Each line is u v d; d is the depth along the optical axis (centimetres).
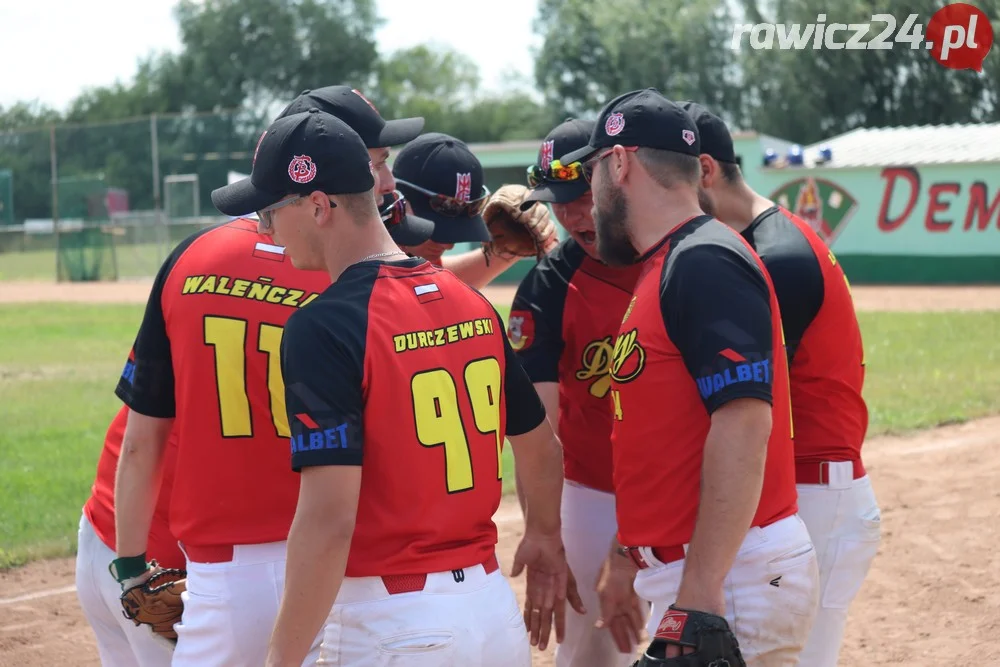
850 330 297
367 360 218
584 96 5334
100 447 867
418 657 221
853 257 2675
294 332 218
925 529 609
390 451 221
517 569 295
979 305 2027
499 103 6353
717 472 222
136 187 3419
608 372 336
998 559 555
